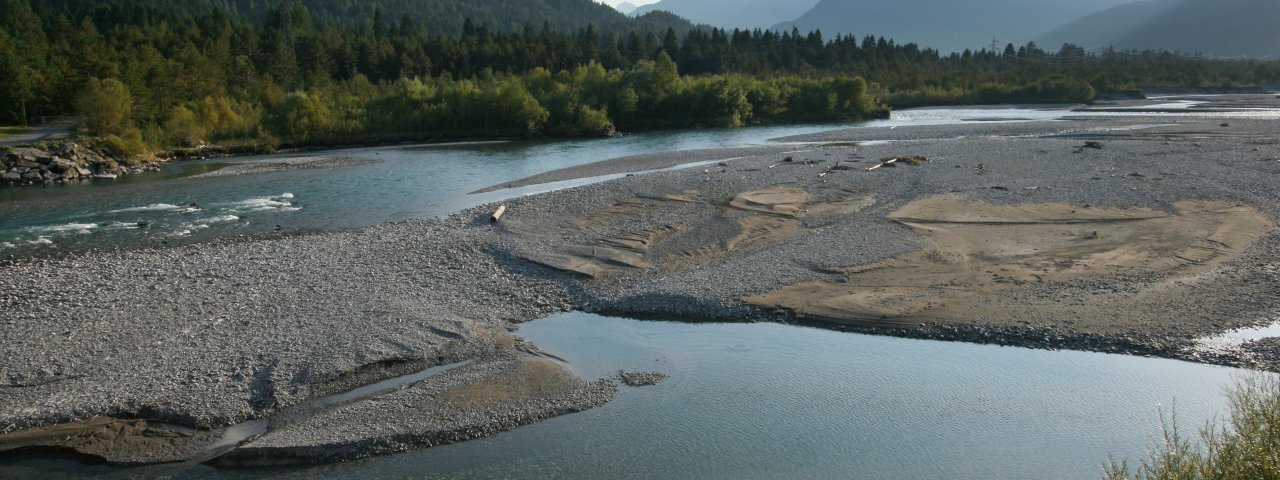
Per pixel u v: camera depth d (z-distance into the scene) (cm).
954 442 1558
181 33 12012
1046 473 1444
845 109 11025
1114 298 2272
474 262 2722
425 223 3438
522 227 3253
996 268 2594
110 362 1827
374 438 1533
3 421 1559
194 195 4450
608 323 2203
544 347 2012
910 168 4650
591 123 8719
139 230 3491
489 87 9256
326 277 2517
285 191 4566
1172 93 16262
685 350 2011
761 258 2755
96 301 2255
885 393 1767
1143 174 4184
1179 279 2420
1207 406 1656
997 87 14362
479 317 2200
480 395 1725
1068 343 1988
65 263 2756
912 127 8288
